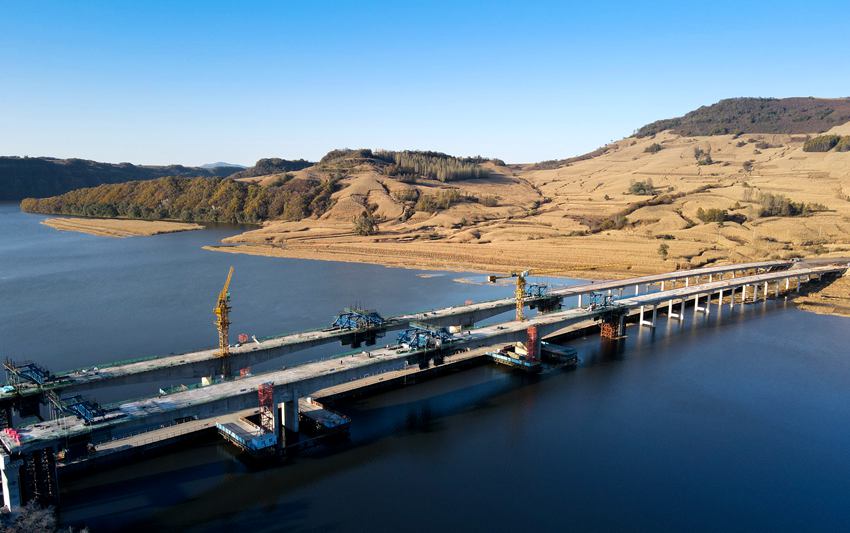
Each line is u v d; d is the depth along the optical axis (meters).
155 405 91.44
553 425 106.56
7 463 76.44
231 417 103.94
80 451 89.12
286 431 102.12
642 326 175.25
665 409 113.44
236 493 84.50
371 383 122.06
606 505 82.31
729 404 115.94
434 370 133.12
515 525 77.81
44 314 174.62
